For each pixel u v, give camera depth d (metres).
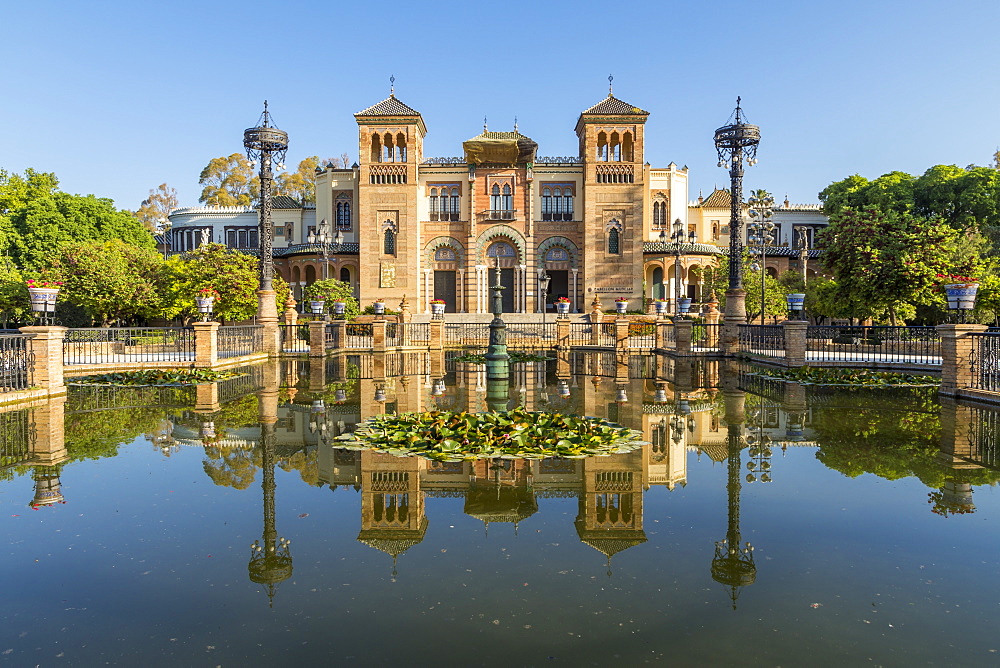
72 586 4.18
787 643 3.48
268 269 26.02
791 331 19.00
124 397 13.07
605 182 48.81
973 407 11.62
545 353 27.52
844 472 6.95
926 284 23.98
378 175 48.91
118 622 3.72
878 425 9.73
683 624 3.69
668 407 11.65
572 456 7.56
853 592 4.10
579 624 3.69
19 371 13.27
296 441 8.56
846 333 22.20
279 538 5.04
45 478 6.72
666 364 21.64
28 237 42.03
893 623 3.71
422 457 7.59
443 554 4.72
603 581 4.26
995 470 7.03
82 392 13.93
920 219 25.84
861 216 26.11
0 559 4.61
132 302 35.94
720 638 3.53
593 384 15.52
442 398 12.88
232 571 4.42
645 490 6.30
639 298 48.50
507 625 3.67
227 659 3.31
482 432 8.29
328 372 18.69
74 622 3.71
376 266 48.91
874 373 17.06
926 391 13.97
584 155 50.34
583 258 49.53
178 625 3.68
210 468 7.15
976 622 3.71
